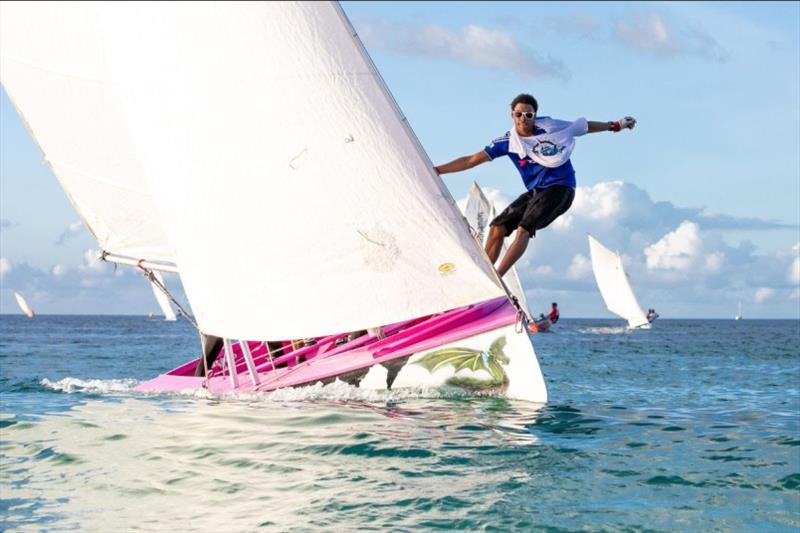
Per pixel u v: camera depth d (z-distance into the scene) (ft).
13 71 34.55
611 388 49.49
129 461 23.09
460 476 21.36
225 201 31.40
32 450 24.57
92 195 37.50
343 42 30.01
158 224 37.58
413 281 31.89
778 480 21.47
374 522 17.85
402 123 30.45
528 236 34.14
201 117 30.66
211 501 19.38
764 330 361.92
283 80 30.17
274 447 24.36
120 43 30.37
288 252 31.65
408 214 31.27
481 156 33.78
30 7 32.45
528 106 33.04
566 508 18.88
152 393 38.45
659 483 21.06
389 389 34.88
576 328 311.47
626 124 33.99
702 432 28.55
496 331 33.99
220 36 29.86
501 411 31.17
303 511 18.56
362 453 23.62
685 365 81.15
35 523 17.95
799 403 41.27
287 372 36.99
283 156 30.73
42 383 44.47
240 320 32.78
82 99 34.60
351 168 30.81
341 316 32.07
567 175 34.04
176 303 38.93
